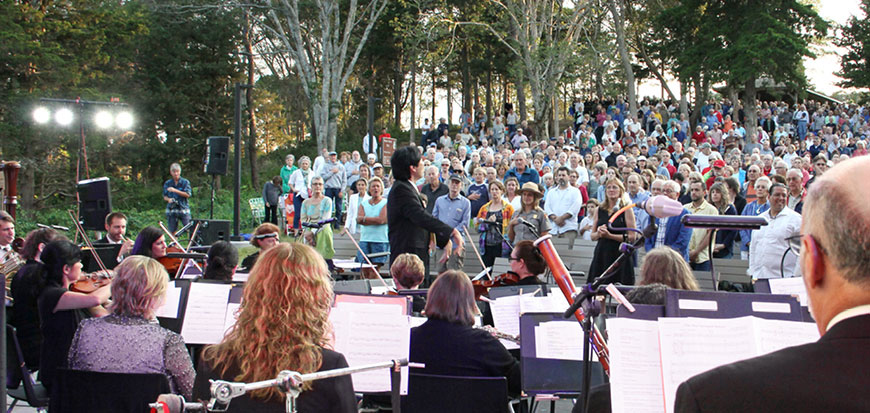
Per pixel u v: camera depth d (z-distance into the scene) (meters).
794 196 9.13
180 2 32.25
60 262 4.89
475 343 3.94
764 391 1.23
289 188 18.19
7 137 21.81
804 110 33.44
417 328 4.01
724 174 13.49
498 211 10.41
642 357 2.45
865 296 1.22
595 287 2.55
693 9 36.50
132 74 31.86
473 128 35.97
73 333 4.65
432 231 5.62
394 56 44.41
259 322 2.44
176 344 3.68
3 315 2.72
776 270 7.62
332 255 10.35
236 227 14.30
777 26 33.31
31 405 4.59
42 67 22.12
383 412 4.16
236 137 14.31
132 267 3.71
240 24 33.22
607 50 32.97
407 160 5.72
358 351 3.63
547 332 3.99
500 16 33.47
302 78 29.92
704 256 8.80
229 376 2.46
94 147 24.72
